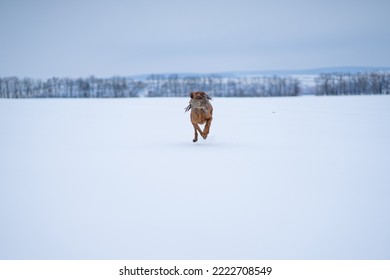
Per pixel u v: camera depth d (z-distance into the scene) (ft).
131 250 21.98
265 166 43.34
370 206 29.01
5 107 181.78
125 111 158.51
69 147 60.08
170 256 21.22
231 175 38.88
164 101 262.26
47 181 37.60
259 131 80.79
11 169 43.68
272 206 29.01
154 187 34.50
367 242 22.71
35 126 96.63
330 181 36.58
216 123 100.17
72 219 26.68
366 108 158.30
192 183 35.73
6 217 27.22
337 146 58.85
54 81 548.72
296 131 80.59
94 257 21.27
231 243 22.70
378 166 43.68
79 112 151.74
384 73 490.90
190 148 56.75
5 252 21.89
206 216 26.96
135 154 51.98
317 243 22.63
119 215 27.32
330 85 501.97
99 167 43.96
